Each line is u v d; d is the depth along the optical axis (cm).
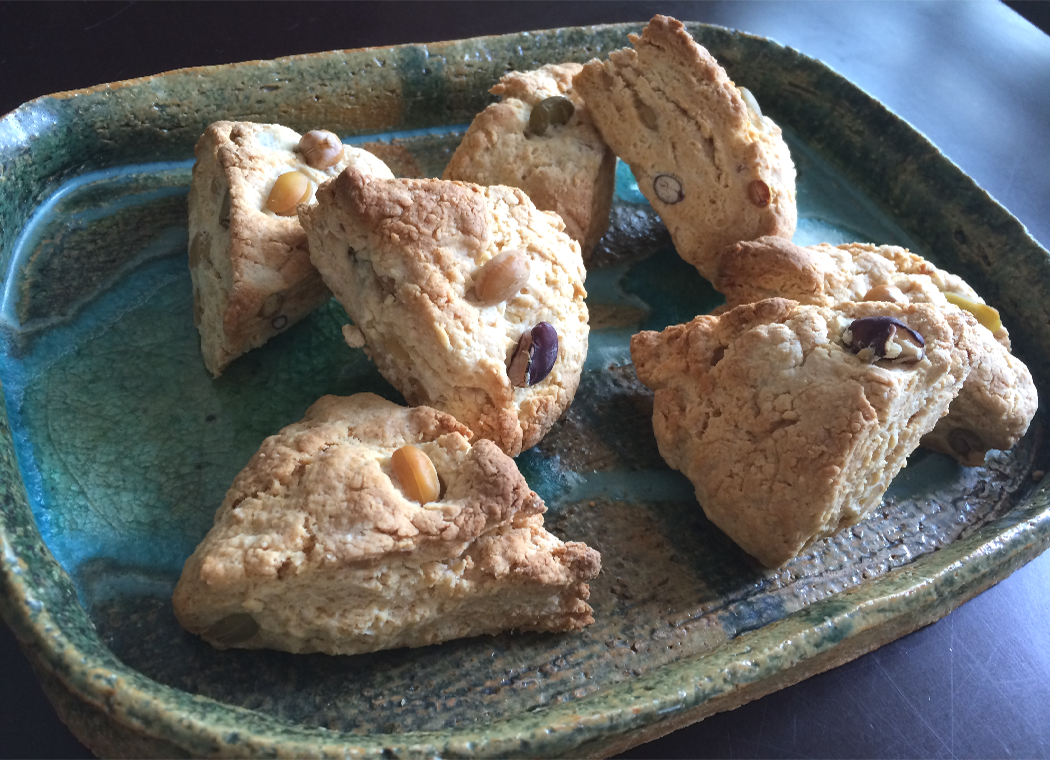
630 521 20
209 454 20
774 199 23
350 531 16
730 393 20
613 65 24
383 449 18
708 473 20
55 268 22
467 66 28
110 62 29
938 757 19
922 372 19
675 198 24
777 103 31
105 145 24
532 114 24
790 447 19
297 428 18
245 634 16
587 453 21
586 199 24
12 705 17
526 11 35
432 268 19
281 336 22
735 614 19
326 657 17
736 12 39
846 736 19
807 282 22
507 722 15
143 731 14
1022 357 26
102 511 18
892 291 22
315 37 32
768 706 19
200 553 16
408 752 14
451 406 19
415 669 17
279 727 14
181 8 32
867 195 30
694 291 26
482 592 17
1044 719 20
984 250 27
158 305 22
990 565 19
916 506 22
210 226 21
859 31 40
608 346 24
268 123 26
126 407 20
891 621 18
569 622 18
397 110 27
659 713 16
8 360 20
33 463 19
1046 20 44
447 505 17
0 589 15
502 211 20
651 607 19
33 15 30
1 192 22
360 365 22
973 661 21
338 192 18
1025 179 34
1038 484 23
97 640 15
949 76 38
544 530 18
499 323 19
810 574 20
